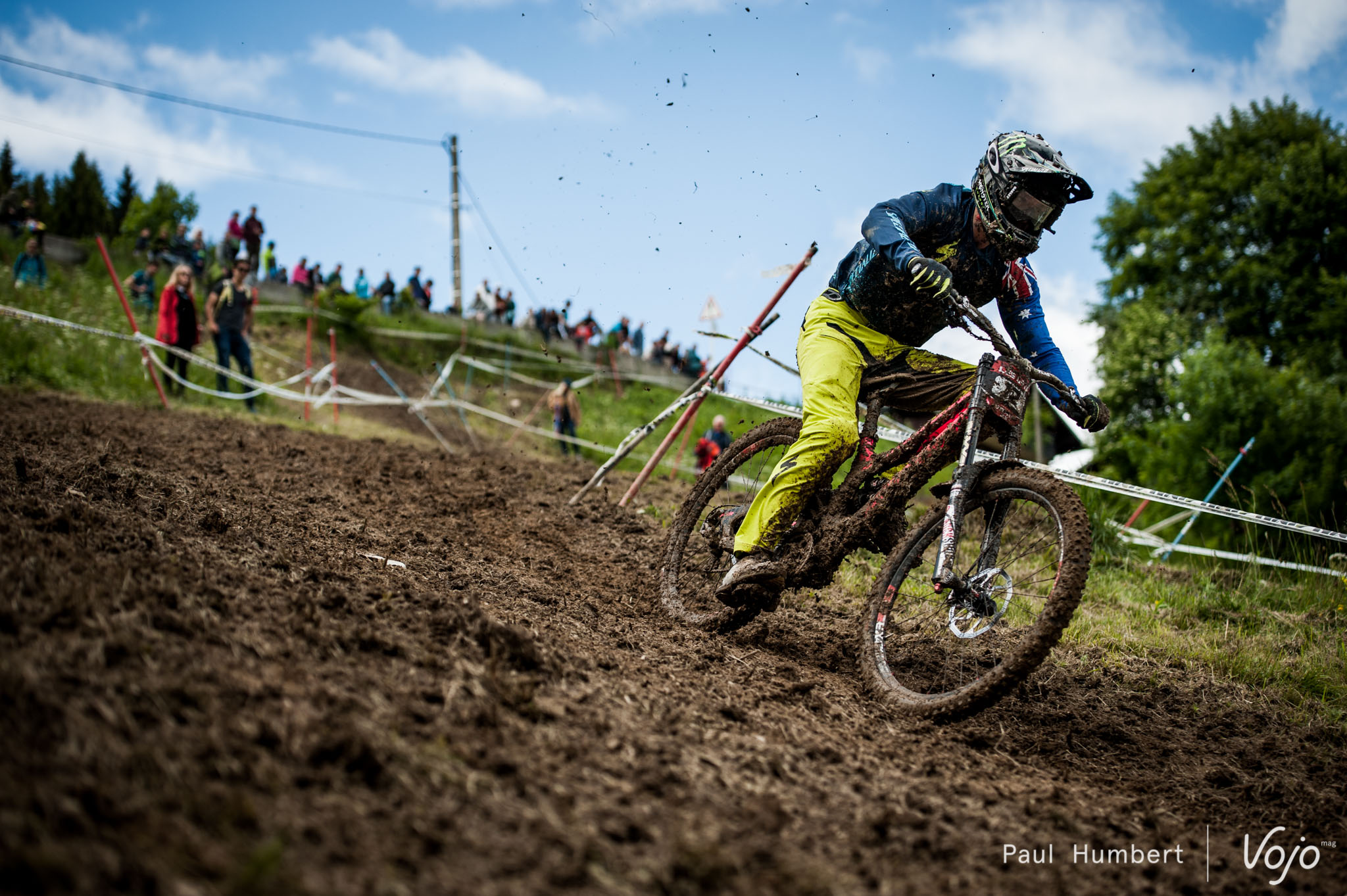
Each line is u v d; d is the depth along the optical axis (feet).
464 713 7.18
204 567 9.23
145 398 34.47
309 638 7.91
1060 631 9.41
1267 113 94.17
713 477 13.99
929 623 14.38
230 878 4.61
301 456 21.94
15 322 36.68
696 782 7.07
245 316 39.73
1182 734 12.05
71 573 8.04
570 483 24.75
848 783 7.96
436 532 15.37
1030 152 10.57
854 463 11.94
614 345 80.84
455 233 90.38
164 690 6.24
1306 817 9.73
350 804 5.56
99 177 160.04
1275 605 19.07
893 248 10.45
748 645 12.42
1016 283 11.66
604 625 11.75
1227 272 86.74
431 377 66.85
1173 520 29.58
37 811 4.77
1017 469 10.44
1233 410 41.45
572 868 5.39
